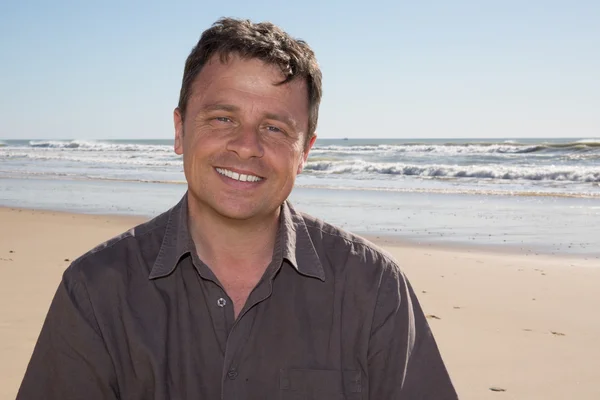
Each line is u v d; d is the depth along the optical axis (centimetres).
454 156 3375
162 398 153
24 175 2491
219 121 162
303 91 169
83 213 1351
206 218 169
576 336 496
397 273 176
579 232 1095
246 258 170
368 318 167
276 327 163
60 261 761
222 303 162
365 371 167
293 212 179
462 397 375
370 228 1146
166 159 3747
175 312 161
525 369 421
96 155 4269
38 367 159
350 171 2611
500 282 705
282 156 164
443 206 1473
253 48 159
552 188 1891
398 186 1986
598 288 673
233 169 160
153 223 173
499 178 2256
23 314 512
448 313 568
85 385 156
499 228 1145
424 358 173
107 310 158
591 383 395
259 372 160
